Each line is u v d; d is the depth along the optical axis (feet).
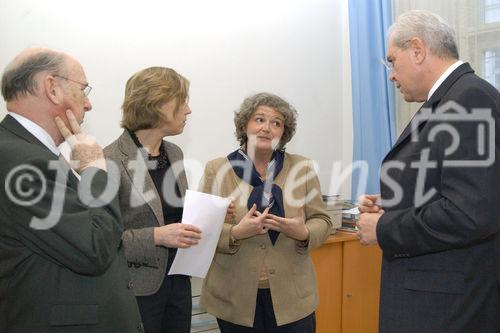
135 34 7.38
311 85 9.64
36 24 6.52
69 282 3.48
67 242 3.31
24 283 3.40
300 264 5.55
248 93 8.71
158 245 4.58
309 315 5.44
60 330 3.41
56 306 3.42
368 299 8.39
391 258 4.19
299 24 9.41
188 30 7.93
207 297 5.58
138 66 7.43
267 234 5.43
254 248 5.40
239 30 8.55
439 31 4.23
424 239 3.89
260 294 5.41
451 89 4.04
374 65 9.32
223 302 5.44
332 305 8.10
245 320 5.22
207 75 8.20
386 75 9.16
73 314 3.44
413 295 4.09
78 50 6.88
